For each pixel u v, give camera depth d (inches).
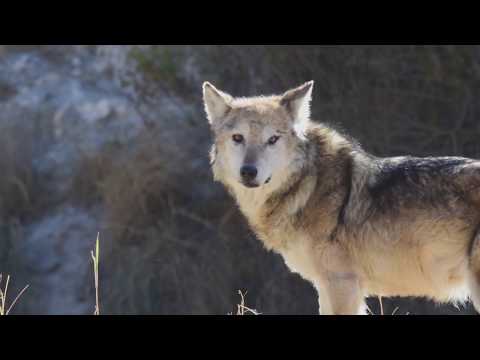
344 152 467.2
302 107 471.2
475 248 423.5
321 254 460.1
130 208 1103.6
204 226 1086.4
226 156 475.8
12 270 1144.8
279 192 470.3
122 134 1206.9
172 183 1112.2
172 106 1188.5
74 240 1158.3
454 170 436.5
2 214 1203.9
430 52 1035.3
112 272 1079.0
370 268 453.7
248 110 467.5
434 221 434.0
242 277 1027.9
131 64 1242.6
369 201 449.7
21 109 1298.0
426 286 449.1
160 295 1028.5
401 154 1027.3
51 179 1232.8
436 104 1045.8
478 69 1026.1
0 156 1241.4
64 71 1370.6
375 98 1047.6
